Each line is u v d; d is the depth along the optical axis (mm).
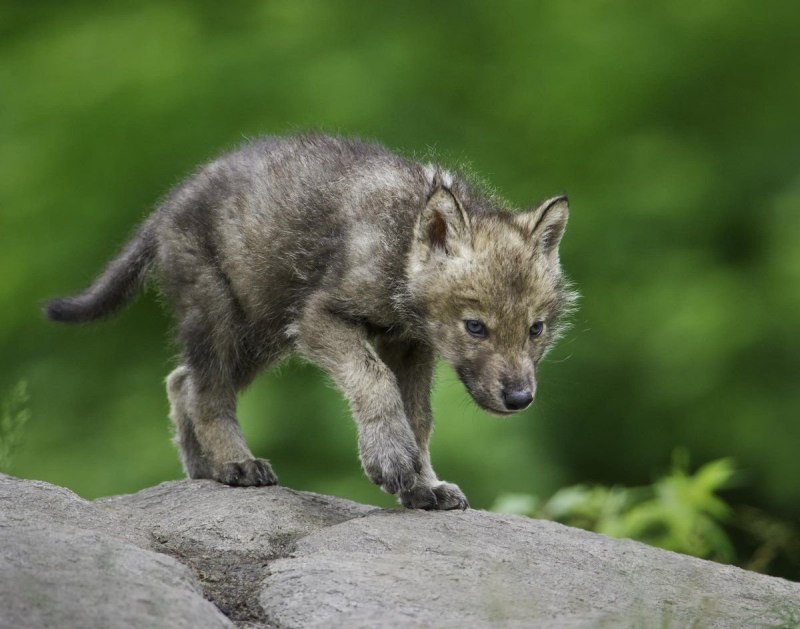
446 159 14336
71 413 15352
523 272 8266
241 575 6484
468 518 7492
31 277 15898
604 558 7012
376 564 6414
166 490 8273
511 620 5699
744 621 6215
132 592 5422
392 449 7910
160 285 9586
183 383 9508
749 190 16516
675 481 10383
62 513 6801
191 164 16031
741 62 17625
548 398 15039
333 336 8391
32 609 5125
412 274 8367
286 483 14031
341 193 8688
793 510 15297
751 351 15539
